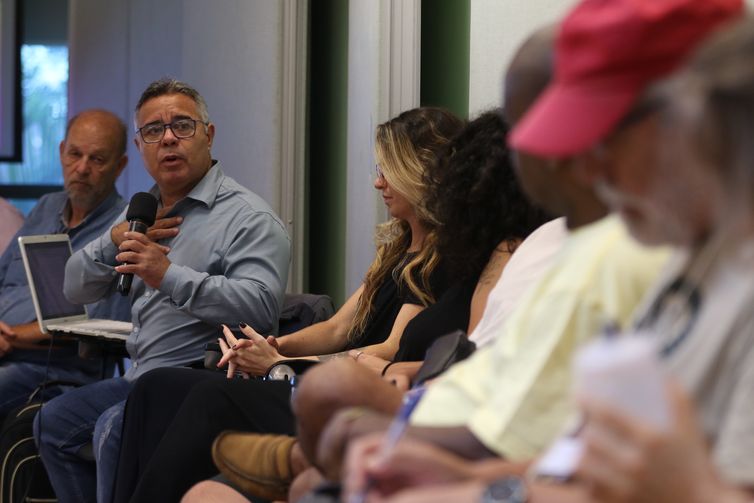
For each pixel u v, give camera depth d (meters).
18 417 7.34
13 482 7.26
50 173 12.91
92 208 8.81
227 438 3.94
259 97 9.43
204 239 6.95
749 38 1.73
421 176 5.83
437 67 8.32
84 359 8.29
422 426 2.74
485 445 2.58
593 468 1.73
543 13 6.95
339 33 9.23
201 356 6.86
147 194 7.00
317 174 9.72
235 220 6.98
